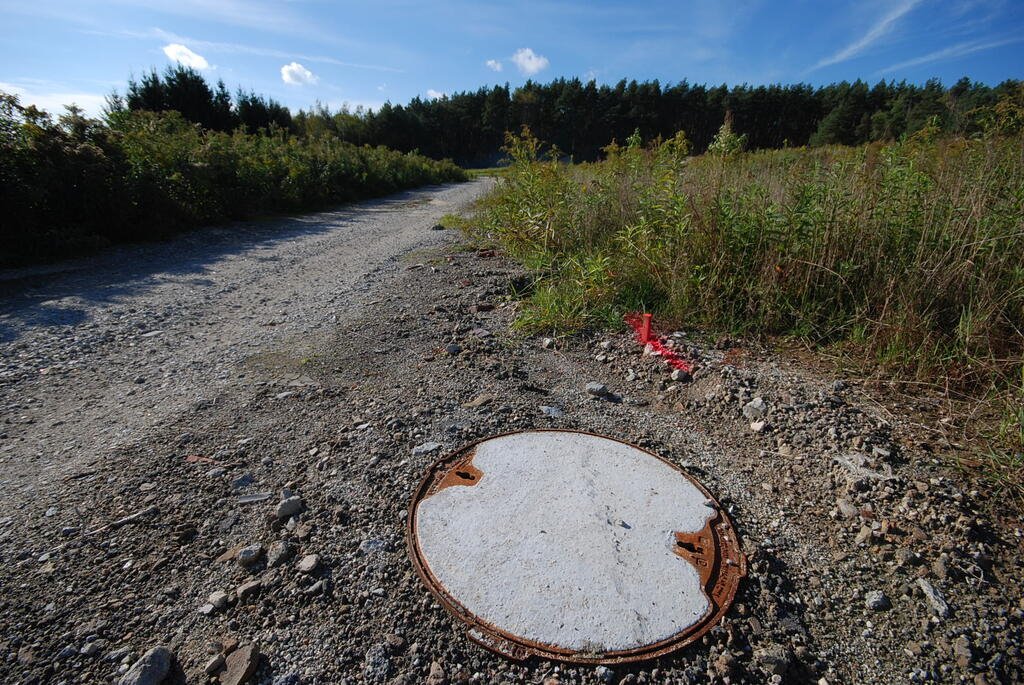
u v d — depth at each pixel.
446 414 2.95
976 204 3.59
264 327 4.36
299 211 12.27
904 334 3.35
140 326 4.43
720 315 4.12
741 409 3.07
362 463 2.51
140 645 1.65
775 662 1.66
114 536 2.07
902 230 3.85
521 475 2.45
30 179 6.80
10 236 6.59
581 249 5.38
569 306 4.37
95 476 2.43
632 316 4.23
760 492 2.48
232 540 2.07
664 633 1.75
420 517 2.19
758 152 8.91
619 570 1.97
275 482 2.39
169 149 9.25
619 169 6.55
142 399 3.17
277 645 1.67
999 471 2.46
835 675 1.67
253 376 3.42
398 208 13.32
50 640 1.66
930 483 2.42
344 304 4.86
